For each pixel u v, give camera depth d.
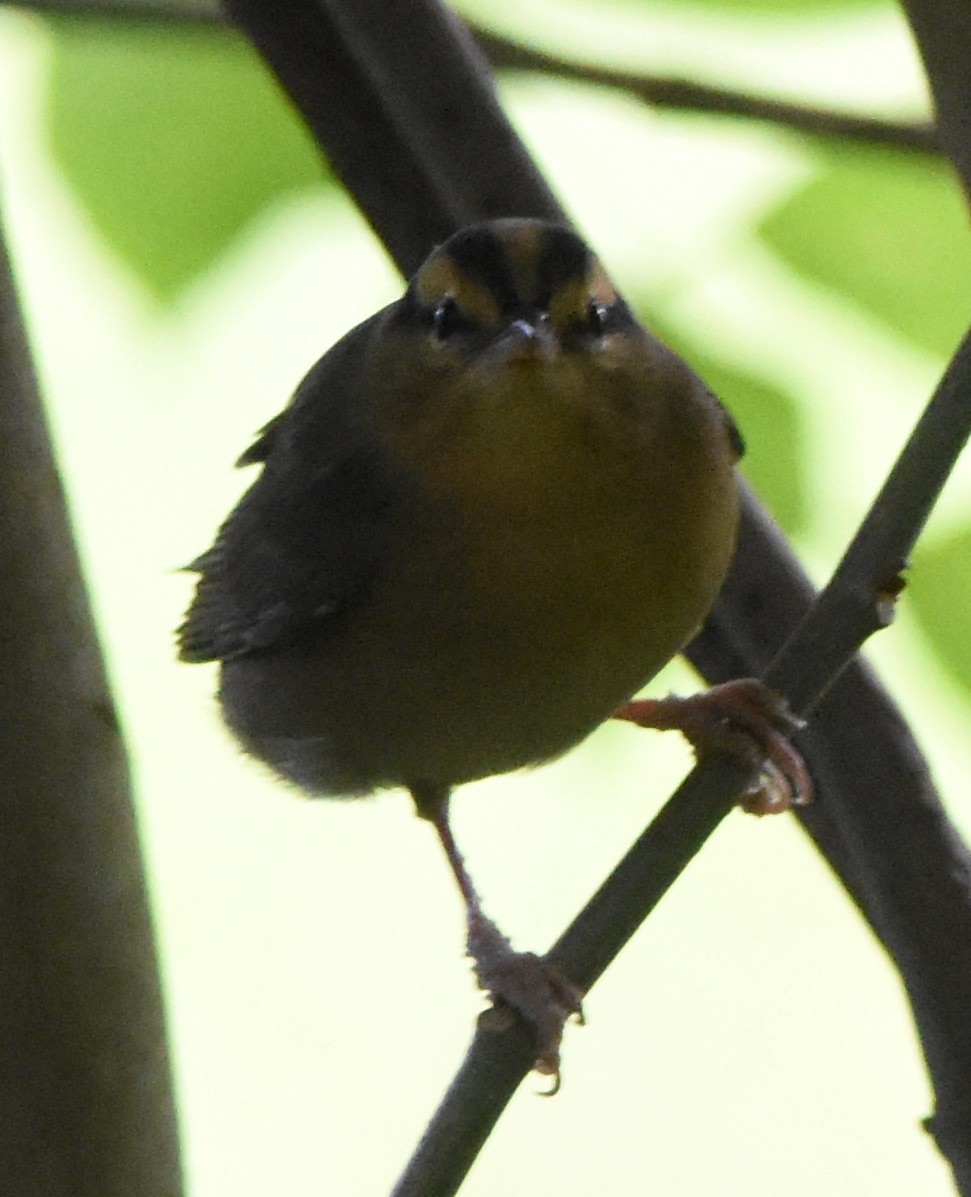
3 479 6.09
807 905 14.27
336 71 8.67
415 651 8.93
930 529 9.14
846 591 6.71
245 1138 13.03
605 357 8.30
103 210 9.66
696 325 9.23
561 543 8.41
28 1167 6.09
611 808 12.29
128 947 6.21
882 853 7.27
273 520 9.58
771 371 9.20
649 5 9.40
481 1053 6.70
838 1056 13.87
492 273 8.34
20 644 6.09
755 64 9.62
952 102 6.22
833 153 9.24
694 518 8.44
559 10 9.43
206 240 9.68
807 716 6.74
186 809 13.63
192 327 9.80
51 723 6.12
